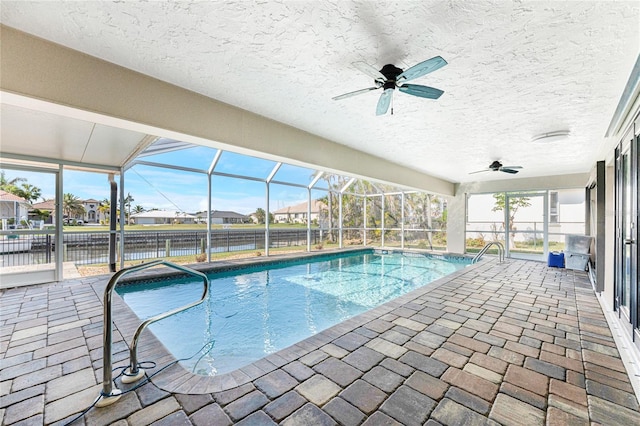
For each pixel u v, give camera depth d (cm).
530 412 168
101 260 670
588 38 201
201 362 300
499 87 280
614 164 363
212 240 827
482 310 353
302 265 827
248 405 173
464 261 903
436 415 165
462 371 212
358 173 557
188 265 645
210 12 183
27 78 211
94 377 202
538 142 462
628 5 168
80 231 549
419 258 976
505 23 187
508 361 228
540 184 802
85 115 247
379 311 347
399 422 159
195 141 329
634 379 204
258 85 290
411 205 1123
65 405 172
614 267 352
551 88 281
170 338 355
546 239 815
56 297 397
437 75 258
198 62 247
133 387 188
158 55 237
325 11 179
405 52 224
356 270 789
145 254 730
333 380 199
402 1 169
